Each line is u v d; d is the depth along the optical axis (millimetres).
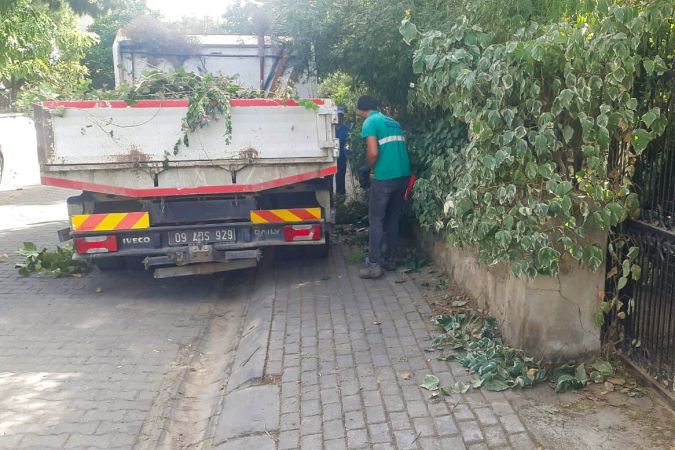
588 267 4133
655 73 3717
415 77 7406
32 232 10094
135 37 8977
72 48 16156
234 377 4691
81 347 5348
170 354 5289
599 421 3645
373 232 6723
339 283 6691
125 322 6023
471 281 5754
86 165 6016
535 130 3979
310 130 6230
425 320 5418
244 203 6500
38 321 5945
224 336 5848
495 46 4223
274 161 6211
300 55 8508
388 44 6938
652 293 3924
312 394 4176
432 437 3557
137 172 6137
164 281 7430
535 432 3545
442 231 6680
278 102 6137
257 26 8750
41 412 4180
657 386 3889
